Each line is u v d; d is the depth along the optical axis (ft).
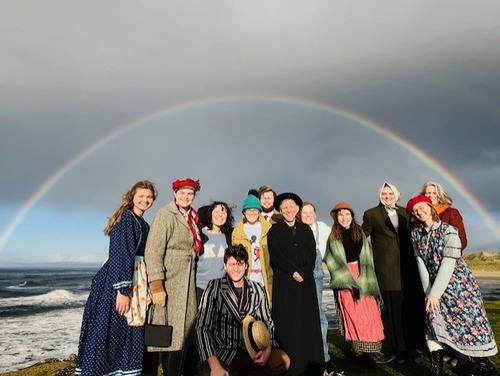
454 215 16.44
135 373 12.41
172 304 13.42
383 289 17.58
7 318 75.61
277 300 15.42
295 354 14.71
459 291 13.55
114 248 12.92
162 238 13.44
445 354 16.78
